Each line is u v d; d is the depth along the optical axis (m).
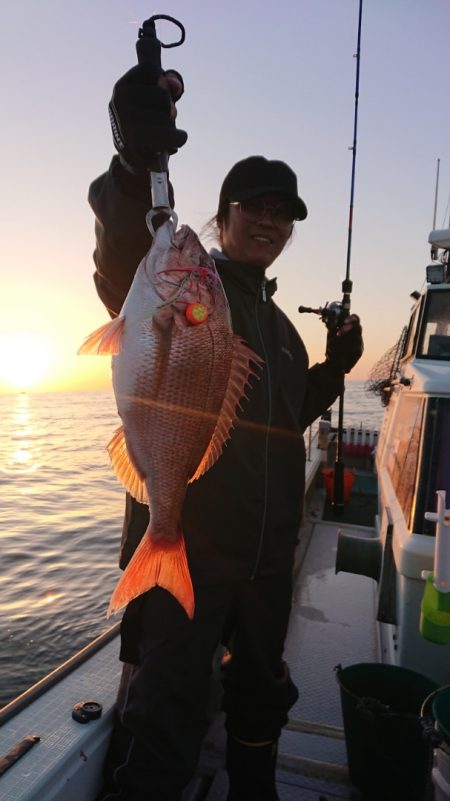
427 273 3.73
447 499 2.39
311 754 2.53
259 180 1.96
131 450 1.58
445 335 3.26
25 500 17.03
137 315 1.54
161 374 1.55
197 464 1.63
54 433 44.84
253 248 1.99
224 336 1.64
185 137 1.49
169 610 1.74
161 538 1.59
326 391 2.43
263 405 1.92
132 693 1.72
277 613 2.01
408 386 3.45
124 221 1.64
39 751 1.67
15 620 7.74
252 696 2.01
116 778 1.69
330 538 5.55
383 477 4.11
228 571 1.81
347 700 2.27
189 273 1.58
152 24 1.53
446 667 2.36
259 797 2.01
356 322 2.46
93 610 8.09
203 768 2.34
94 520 14.16
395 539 2.60
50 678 2.06
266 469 1.90
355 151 4.04
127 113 1.46
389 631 3.16
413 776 2.15
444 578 2.02
